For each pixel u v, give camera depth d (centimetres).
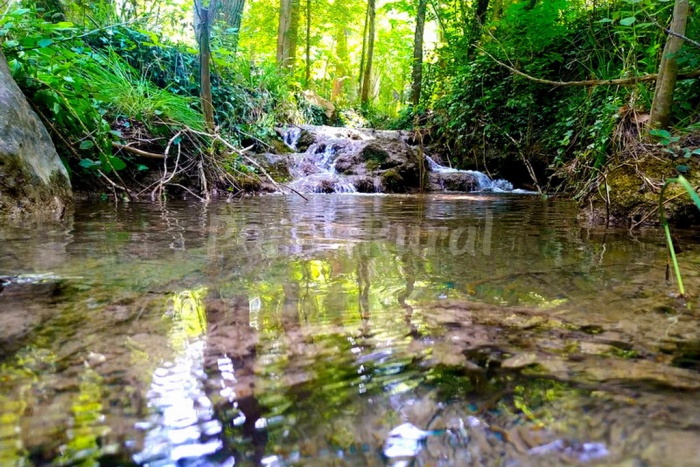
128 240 148
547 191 468
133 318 73
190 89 525
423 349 62
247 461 38
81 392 48
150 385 50
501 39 575
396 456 39
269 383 51
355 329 69
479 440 41
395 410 46
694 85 257
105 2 473
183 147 373
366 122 1076
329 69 1550
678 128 239
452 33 735
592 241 161
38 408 45
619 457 38
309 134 685
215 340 64
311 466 38
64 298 83
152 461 38
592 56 471
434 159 671
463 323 72
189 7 550
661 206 90
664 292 91
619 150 255
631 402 47
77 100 288
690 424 43
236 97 591
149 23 510
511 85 577
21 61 258
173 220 205
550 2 492
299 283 98
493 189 577
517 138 587
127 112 351
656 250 142
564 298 87
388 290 93
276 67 761
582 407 46
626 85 317
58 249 129
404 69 1070
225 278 101
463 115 639
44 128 238
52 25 276
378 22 1546
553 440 41
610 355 59
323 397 48
